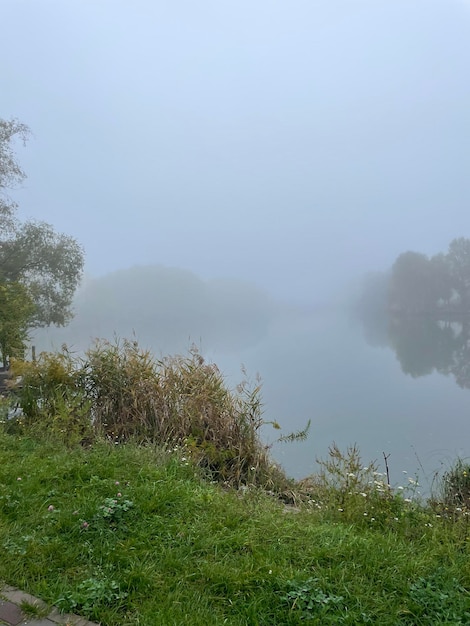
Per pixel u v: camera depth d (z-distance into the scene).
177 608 2.46
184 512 3.52
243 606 2.51
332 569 2.86
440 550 3.26
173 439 5.89
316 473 6.41
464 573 2.91
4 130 23.98
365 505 4.20
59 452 4.95
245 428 6.29
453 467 5.45
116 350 7.04
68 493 3.77
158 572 2.77
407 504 4.30
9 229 26.78
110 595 2.52
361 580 2.77
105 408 6.44
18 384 6.94
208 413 6.24
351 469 4.94
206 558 2.94
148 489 3.82
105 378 6.62
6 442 5.24
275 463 6.47
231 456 5.89
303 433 8.59
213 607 2.52
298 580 2.71
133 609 2.47
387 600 2.61
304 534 3.35
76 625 2.33
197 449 5.64
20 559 2.85
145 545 3.03
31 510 3.46
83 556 2.90
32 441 5.37
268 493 5.29
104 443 5.35
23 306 14.02
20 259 27.56
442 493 4.95
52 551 2.94
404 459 8.56
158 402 6.38
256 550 3.05
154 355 7.15
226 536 3.20
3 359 12.76
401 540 3.43
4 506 3.50
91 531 3.17
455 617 2.47
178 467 4.69
